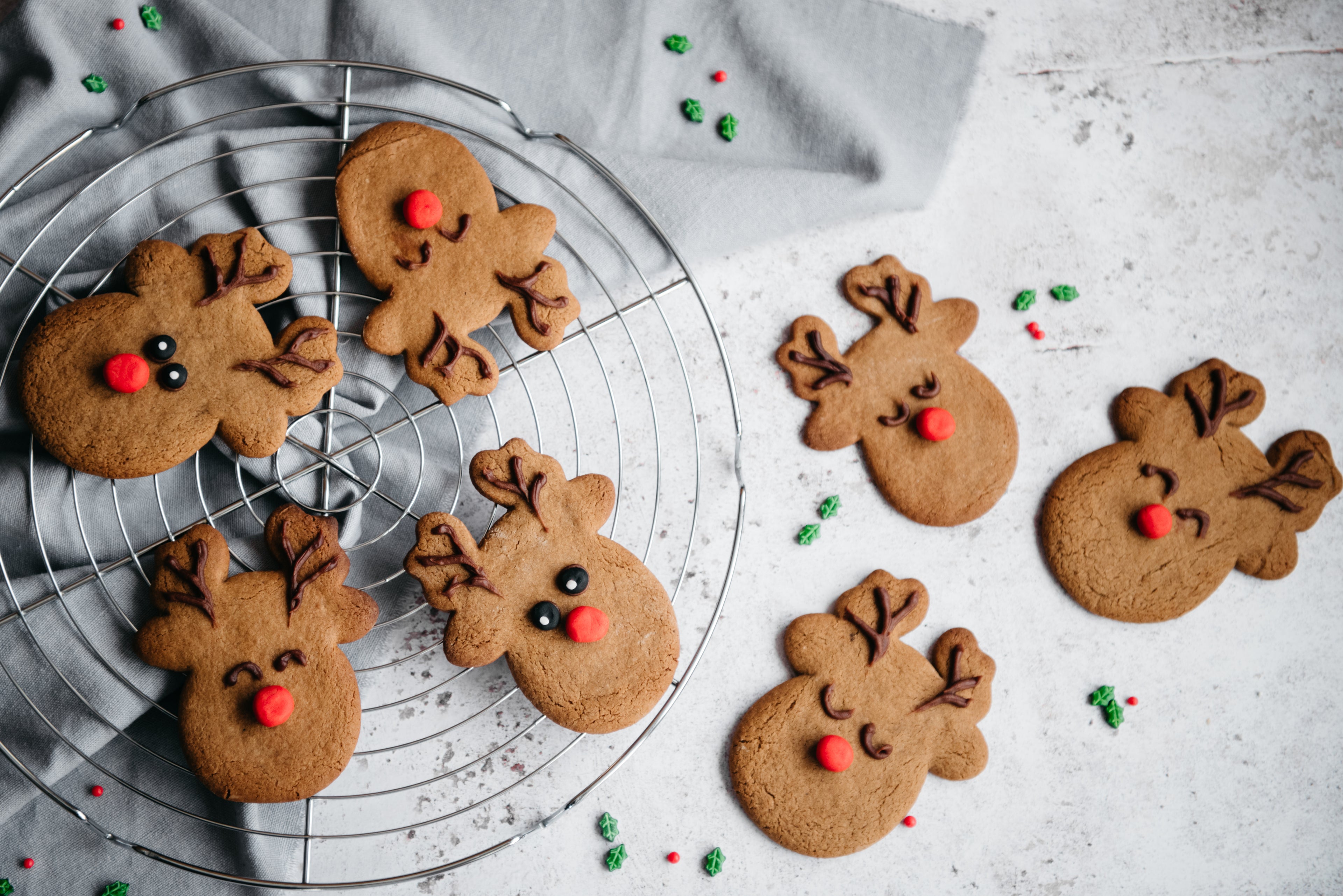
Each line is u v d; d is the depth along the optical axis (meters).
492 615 0.53
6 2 0.57
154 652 0.52
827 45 0.61
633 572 0.55
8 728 0.53
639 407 0.59
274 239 0.55
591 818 0.58
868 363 0.59
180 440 0.52
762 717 0.58
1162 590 0.60
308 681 0.53
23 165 0.56
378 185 0.54
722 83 0.60
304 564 0.53
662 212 0.59
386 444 0.57
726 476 0.59
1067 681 0.61
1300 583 0.62
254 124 0.57
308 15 0.57
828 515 0.59
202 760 0.52
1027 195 0.62
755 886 0.58
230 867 0.55
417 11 0.57
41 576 0.53
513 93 0.58
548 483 0.54
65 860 0.54
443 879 0.57
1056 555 0.60
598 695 0.54
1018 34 0.62
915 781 0.58
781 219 0.59
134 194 0.55
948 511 0.59
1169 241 0.62
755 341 0.60
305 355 0.53
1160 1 0.63
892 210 0.61
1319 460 0.61
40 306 0.55
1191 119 0.63
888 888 0.59
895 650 0.58
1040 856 0.60
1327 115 0.63
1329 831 0.62
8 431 0.54
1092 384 0.61
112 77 0.56
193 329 0.53
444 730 0.56
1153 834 0.61
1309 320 0.63
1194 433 0.60
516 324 0.55
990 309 0.61
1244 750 0.61
